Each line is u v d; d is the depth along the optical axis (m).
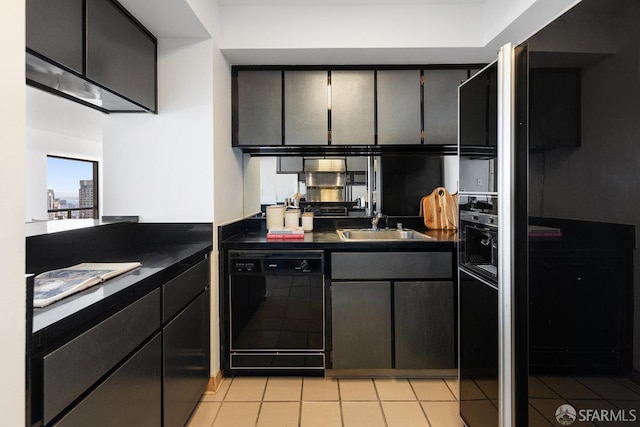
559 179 1.00
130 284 1.20
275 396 2.04
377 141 2.47
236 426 1.77
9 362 0.67
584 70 0.90
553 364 1.05
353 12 2.21
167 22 1.90
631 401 0.79
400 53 2.29
